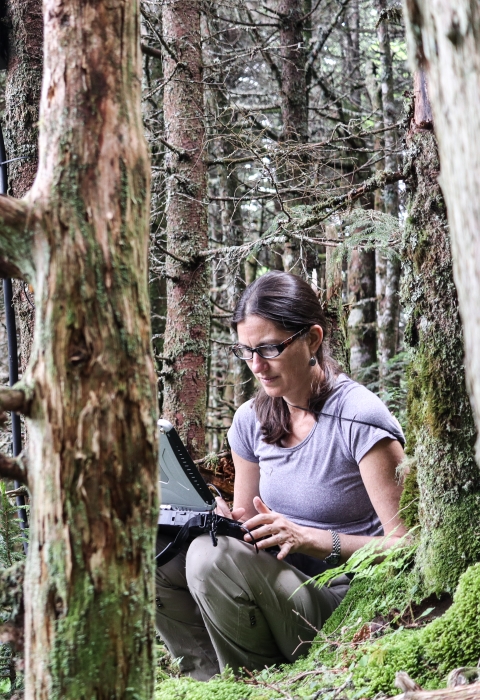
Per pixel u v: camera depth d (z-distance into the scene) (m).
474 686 1.36
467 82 0.81
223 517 2.20
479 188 0.82
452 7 0.80
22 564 1.08
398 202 5.30
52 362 0.98
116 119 1.01
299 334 2.24
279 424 2.40
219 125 4.15
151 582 1.03
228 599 2.14
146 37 4.50
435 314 2.02
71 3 1.02
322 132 6.80
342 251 3.03
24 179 2.72
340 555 2.20
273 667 2.13
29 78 2.71
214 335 6.77
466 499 1.97
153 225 5.00
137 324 1.01
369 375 5.68
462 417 1.97
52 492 0.97
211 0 4.63
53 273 0.98
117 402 0.98
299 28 5.16
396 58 6.70
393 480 2.21
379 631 1.97
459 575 1.94
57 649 0.97
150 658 1.03
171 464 2.13
